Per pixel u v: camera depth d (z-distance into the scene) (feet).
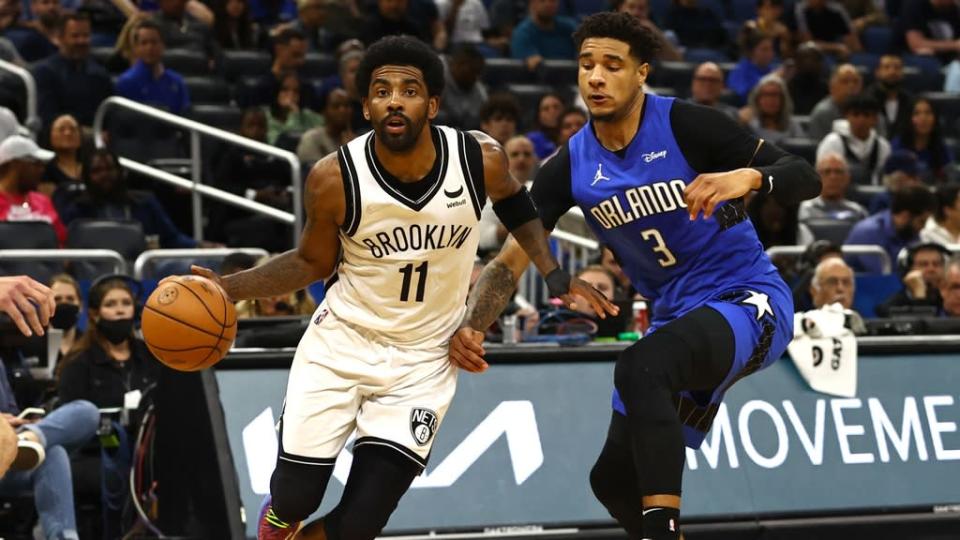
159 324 19.63
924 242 41.39
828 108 58.29
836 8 72.59
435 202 19.34
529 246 20.83
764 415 29.50
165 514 29.14
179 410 28.45
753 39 63.67
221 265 39.81
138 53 52.03
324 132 50.42
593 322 33.63
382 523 19.97
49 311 20.10
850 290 36.83
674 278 21.76
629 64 20.90
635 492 22.33
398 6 60.59
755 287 21.36
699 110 21.13
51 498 29.27
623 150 21.34
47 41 55.57
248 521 26.23
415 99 18.80
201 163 49.67
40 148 47.75
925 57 71.46
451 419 28.30
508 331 31.07
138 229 42.04
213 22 60.23
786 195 19.80
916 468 29.76
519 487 27.86
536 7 62.64
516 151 44.24
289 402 20.15
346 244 19.80
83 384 32.07
